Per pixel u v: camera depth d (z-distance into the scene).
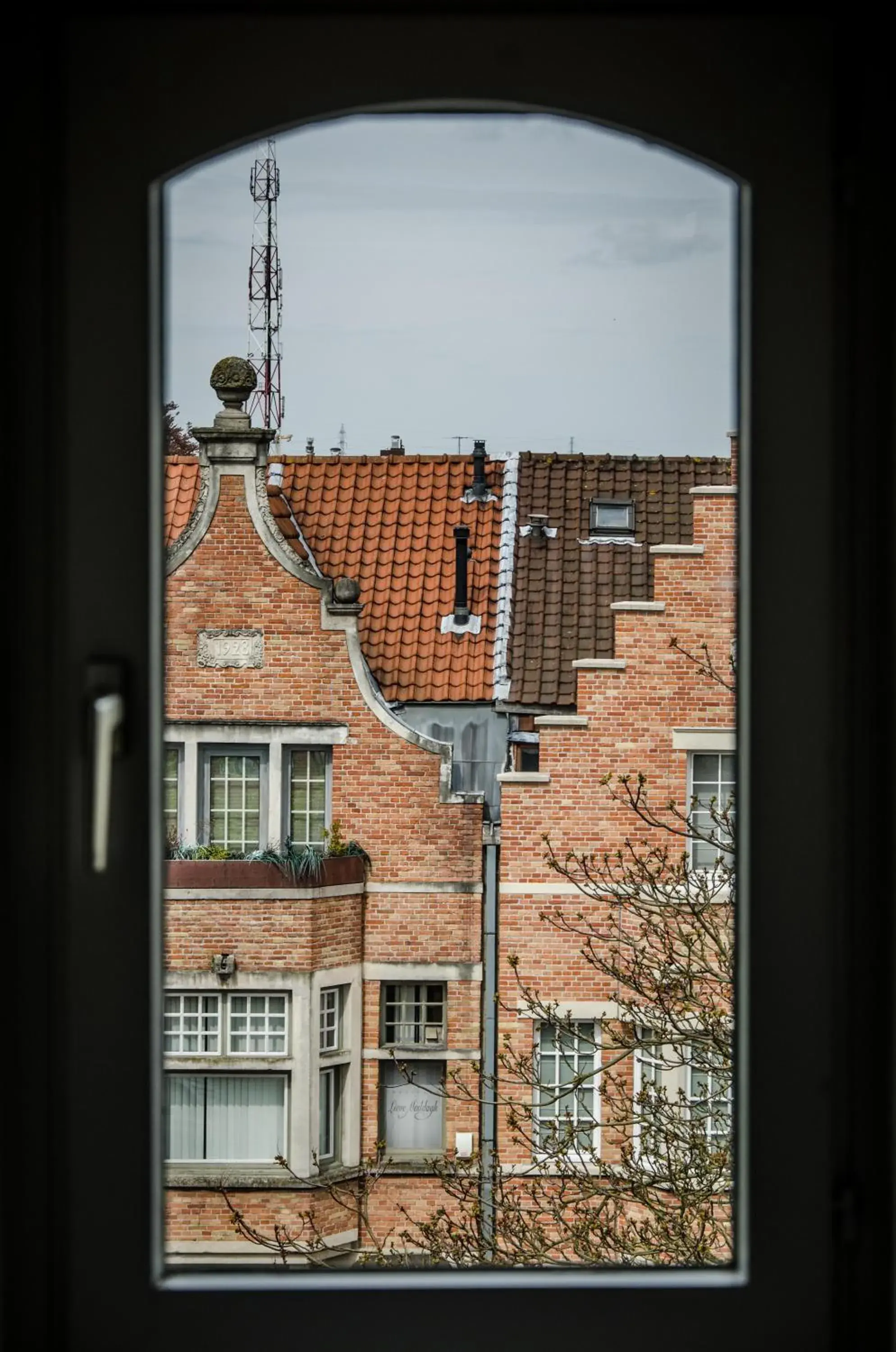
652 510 31.81
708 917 15.90
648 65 2.53
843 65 2.52
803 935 2.51
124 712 2.48
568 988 28.64
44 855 2.47
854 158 2.51
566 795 28.78
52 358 2.48
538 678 30.19
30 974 2.46
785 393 2.52
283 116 2.52
